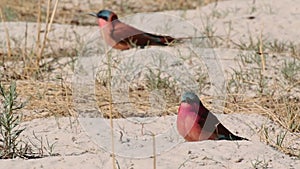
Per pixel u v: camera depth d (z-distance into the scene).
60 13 25.09
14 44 20.56
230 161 11.88
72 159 11.93
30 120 14.55
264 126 13.95
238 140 12.91
